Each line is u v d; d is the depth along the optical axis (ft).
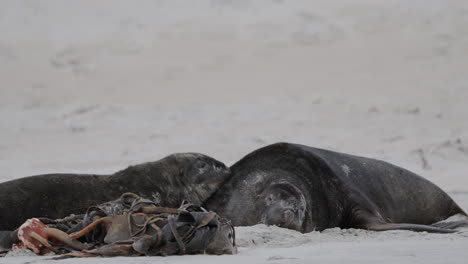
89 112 312.50
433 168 195.52
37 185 111.04
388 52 372.79
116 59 390.63
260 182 120.16
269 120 283.38
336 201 119.96
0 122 302.66
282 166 120.98
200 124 283.18
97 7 448.24
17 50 403.54
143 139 263.49
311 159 121.80
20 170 211.61
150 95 342.44
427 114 279.49
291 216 111.14
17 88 358.43
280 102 313.32
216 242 84.53
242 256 82.74
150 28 420.77
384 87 327.67
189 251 84.23
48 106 332.60
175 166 120.67
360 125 267.59
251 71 365.40
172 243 84.02
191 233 84.17
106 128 284.00
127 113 308.19
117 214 91.56
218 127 276.82
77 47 406.62
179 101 328.70
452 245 87.20
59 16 440.86
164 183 119.03
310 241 100.12
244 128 273.54
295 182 118.62
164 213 89.30
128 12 440.04
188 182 120.67
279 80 349.61
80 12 444.55
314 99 315.17
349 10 423.23
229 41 401.29
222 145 248.93
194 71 369.09
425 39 382.22
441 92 313.32
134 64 382.22
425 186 134.10
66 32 424.46
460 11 410.93
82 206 112.06
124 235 88.02
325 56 376.07
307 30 407.03
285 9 430.20
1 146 259.80
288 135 259.19
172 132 271.69
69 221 95.55
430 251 82.53
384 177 130.00
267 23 415.85
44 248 88.94
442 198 135.33
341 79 344.08
